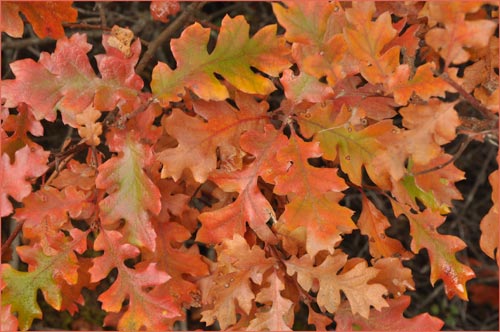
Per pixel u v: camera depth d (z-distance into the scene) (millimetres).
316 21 895
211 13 1596
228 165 930
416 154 857
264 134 924
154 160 940
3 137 976
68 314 1447
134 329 931
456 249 958
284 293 994
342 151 916
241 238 934
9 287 942
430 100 863
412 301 1743
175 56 920
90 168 983
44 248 961
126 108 952
